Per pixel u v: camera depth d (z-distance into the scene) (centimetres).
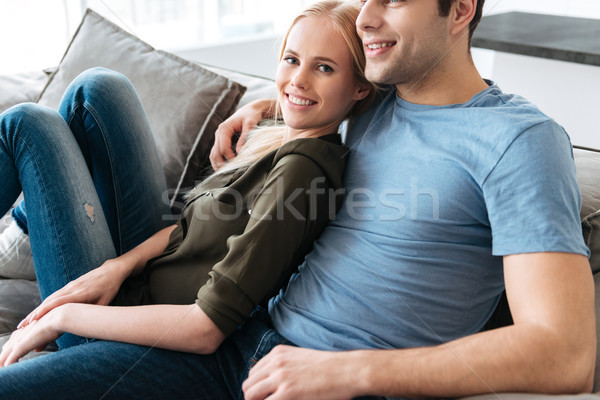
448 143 100
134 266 116
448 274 98
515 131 93
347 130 123
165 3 308
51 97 166
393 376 83
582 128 234
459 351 83
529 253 87
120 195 129
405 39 103
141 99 157
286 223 102
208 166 152
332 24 111
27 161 112
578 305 82
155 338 98
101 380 96
